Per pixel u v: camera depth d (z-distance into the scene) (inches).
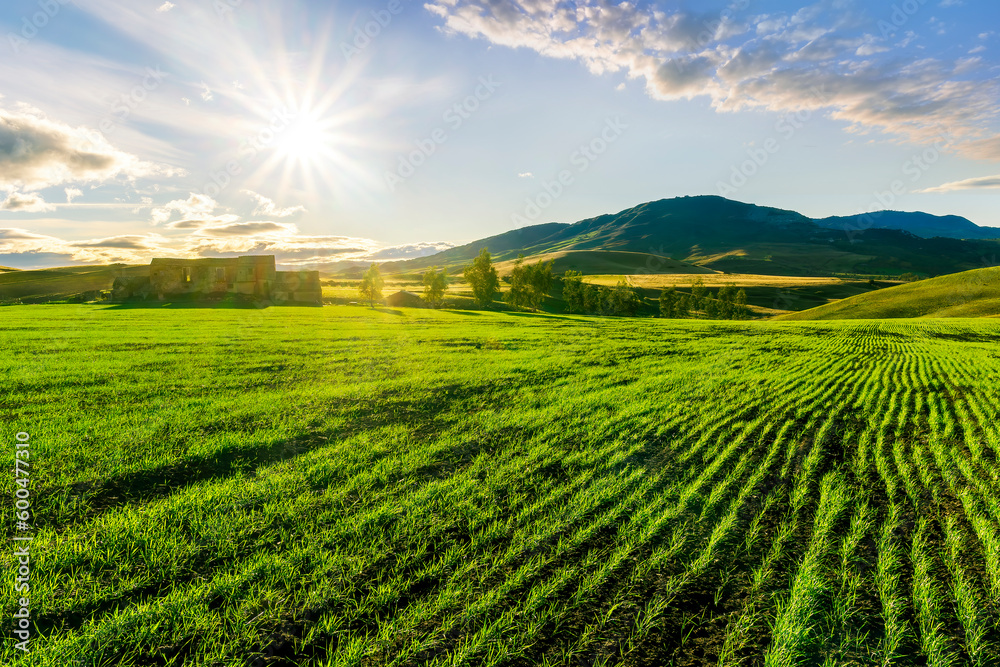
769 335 1754.4
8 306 2503.7
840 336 1769.2
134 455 340.8
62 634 168.9
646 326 2058.3
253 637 173.6
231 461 347.9
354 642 171.5
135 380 629.0
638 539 252.5
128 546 223.8
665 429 469.1
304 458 354.9
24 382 589.6
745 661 171.8
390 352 1024.9
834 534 266.8
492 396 604.4
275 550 228.5
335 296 3693.4
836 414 545.0
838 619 195.9
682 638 182.7
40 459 324.5
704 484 333.1
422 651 171.3
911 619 195.8
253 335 1253.7
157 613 180.1
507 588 206.5
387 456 370.6
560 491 311.7
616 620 191.9
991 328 2063.2
